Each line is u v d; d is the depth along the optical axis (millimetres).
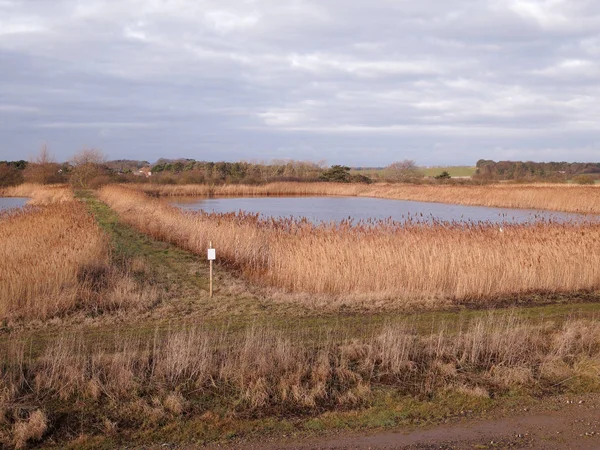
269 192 63250
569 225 16188
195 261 16172
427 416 6559
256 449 5785
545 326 9383
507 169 90188
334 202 49938
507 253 13156
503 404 6883
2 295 9750
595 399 7012
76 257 12328
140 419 6309
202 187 61156
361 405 6785
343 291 12266
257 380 6992
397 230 14938
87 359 7426
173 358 7227
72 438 5926
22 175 64000
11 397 6445
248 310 10398
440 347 8180
